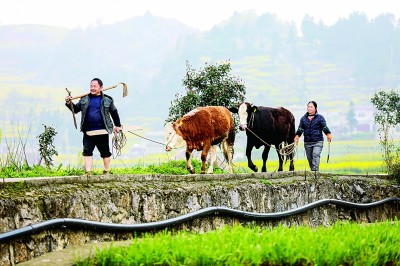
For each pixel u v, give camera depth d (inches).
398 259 445.4
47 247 476.4
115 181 601.6
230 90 1018.7
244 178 740.0
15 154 732.7
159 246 406.0
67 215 518.9
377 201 844.0
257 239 434.9
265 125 874.8
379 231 505.7
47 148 811.4
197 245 402.9
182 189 631.8
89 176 577.6
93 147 618.8
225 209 623.5
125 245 446.6
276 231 469.4
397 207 885.2
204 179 692.7
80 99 618.8
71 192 532.7
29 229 456.1
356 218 813.9
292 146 879.1
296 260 397.4
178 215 614.9
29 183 523.8
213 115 746.8
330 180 832.9
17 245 455.2
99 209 547.5
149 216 589.6
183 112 999.0
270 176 776.9
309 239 440.5
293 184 764.6
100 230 519.2
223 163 959.6
